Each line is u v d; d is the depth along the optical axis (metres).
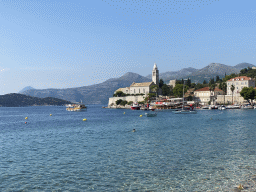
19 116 196.75
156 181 31.48
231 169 35.31
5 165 39.75
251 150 46.19
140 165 38.12
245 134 65.19
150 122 108.25
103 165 38.59
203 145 51.62
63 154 46.81
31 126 106.00
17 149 52.62
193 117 131.75
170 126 88.94
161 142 56.25
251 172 33.88
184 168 36.25
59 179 32.88
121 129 84.00
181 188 29.30
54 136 71.38
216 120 108.38
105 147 52.31
